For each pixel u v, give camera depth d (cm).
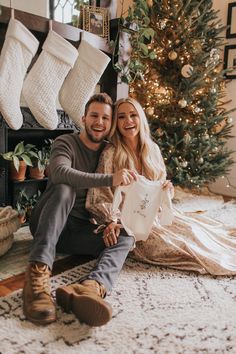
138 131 154
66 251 152
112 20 203
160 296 123
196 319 108
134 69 216
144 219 139
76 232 146
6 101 159
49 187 137
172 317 109
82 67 184
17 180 200
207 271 145
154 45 265
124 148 151
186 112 279
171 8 257
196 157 270
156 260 153
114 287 128
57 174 126
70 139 144
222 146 290
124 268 147
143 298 121
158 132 266
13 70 159
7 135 191
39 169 208
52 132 227
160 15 262
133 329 101
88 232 143
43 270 108
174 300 120
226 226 194
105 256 122
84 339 95
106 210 137
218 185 348
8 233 152
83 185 123
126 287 129
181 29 256
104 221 138
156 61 270
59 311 109
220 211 268
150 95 277
